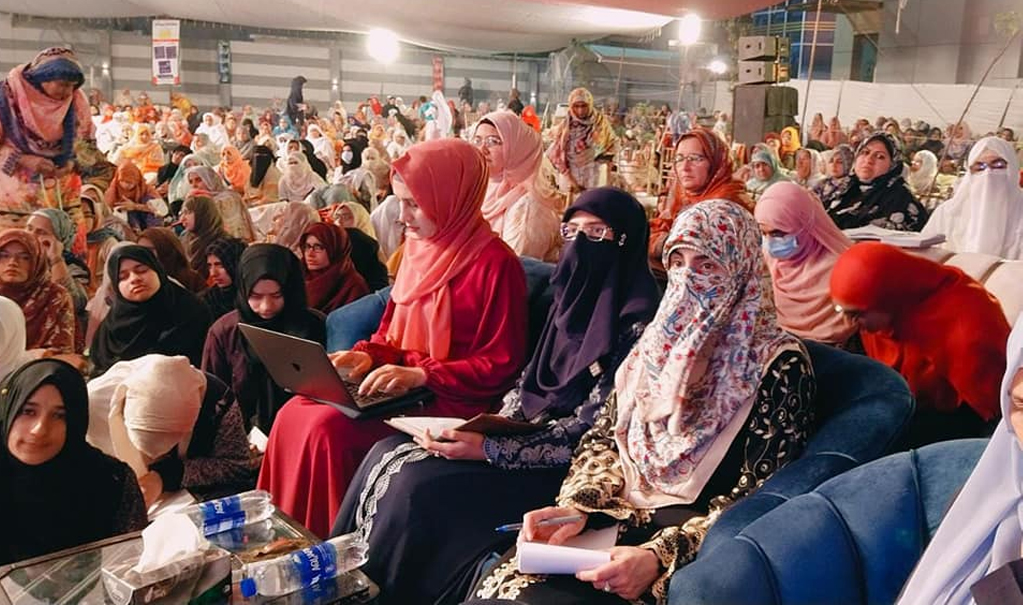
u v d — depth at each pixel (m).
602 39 5.29
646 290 1.79
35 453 1.58
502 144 3.00
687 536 1.31
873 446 1.36
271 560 1.42
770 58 3.33
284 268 2.44
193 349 2.47
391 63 9.26
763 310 1.48
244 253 2.44
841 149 2.89
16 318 1.86
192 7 5.77
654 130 4.63
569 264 1.81
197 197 2.65
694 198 2.93
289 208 2.79
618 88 5.31
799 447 1.42
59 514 1.62
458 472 1.63
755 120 3.36
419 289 2.11
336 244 2.70
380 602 1.49
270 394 2.46
